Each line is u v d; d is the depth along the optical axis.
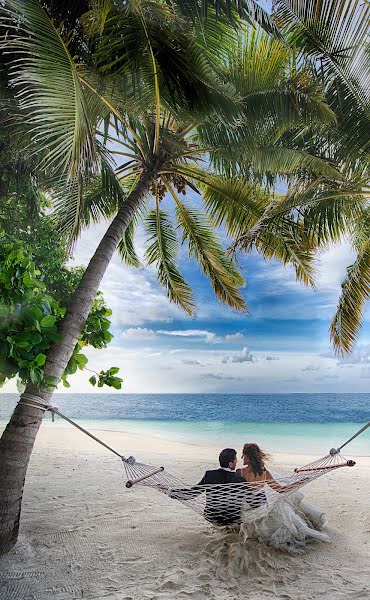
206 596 2.78
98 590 2.87
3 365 3.12
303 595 2.79
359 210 6.64
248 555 3.29
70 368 4.00
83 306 3.97
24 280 3.18
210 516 3.58
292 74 5.38
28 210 6.29
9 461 3.46
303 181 6.02
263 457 3.89
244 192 6.73
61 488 5.50
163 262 8.39
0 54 3.96
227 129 5.12
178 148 5.61
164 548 3.55
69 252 6.17
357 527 4.12
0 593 2.81
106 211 6.91
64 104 3.06
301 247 6.95
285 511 3.56
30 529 3.94
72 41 4.07
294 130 6.04
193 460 8.37
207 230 8.06
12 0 3.14
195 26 4.22
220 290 8.44
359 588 2.88
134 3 3.44
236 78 5.03
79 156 3.24
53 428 15.12
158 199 6.70
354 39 4.86
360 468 7.61
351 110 5.42
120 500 4.96
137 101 4.54
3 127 4.78
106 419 33.69
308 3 4.82
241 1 3.72
